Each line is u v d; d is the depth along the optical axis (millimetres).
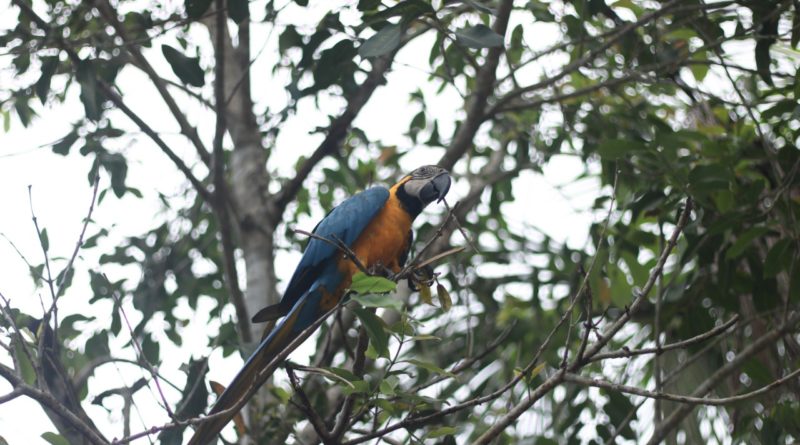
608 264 11242
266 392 9867
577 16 10820
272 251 11141
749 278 9438
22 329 8008
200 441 6820
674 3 9773
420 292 7352
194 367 9102
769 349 9328
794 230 8523
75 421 6395
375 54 7992
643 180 10578
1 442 6828
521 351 12641
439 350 12297
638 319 11391
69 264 7305
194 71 9531
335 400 10016
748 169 9852
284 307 9461
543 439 10039
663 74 10328
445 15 10406
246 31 12008
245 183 11453
